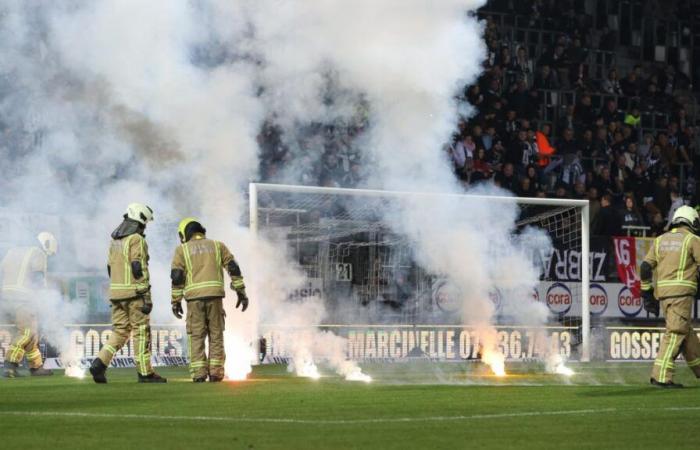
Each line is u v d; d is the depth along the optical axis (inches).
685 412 481.7
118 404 514.3
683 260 615.5
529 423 439.2
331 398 544.4
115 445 374.6
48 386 634.8
